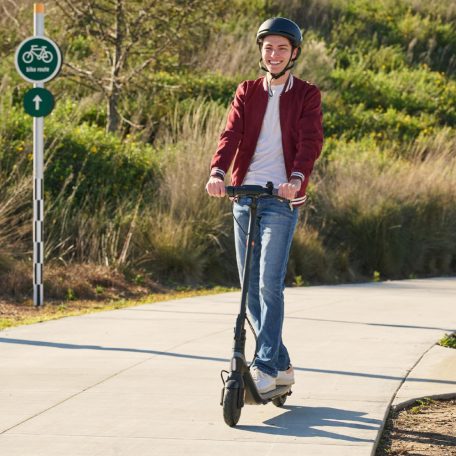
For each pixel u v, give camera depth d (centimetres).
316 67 5809
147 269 3291
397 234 3944
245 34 5847
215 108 4425
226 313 2558
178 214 3516
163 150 3997
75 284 2927
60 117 4069
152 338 2133
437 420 1485
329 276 3634
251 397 1393
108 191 3569
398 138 5288
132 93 4731
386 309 2647
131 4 4116
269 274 1414
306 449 1277
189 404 1524
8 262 2983
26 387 1644
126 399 1558
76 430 1374
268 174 1434
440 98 6131
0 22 4778
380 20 7262
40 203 2700
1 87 3953
